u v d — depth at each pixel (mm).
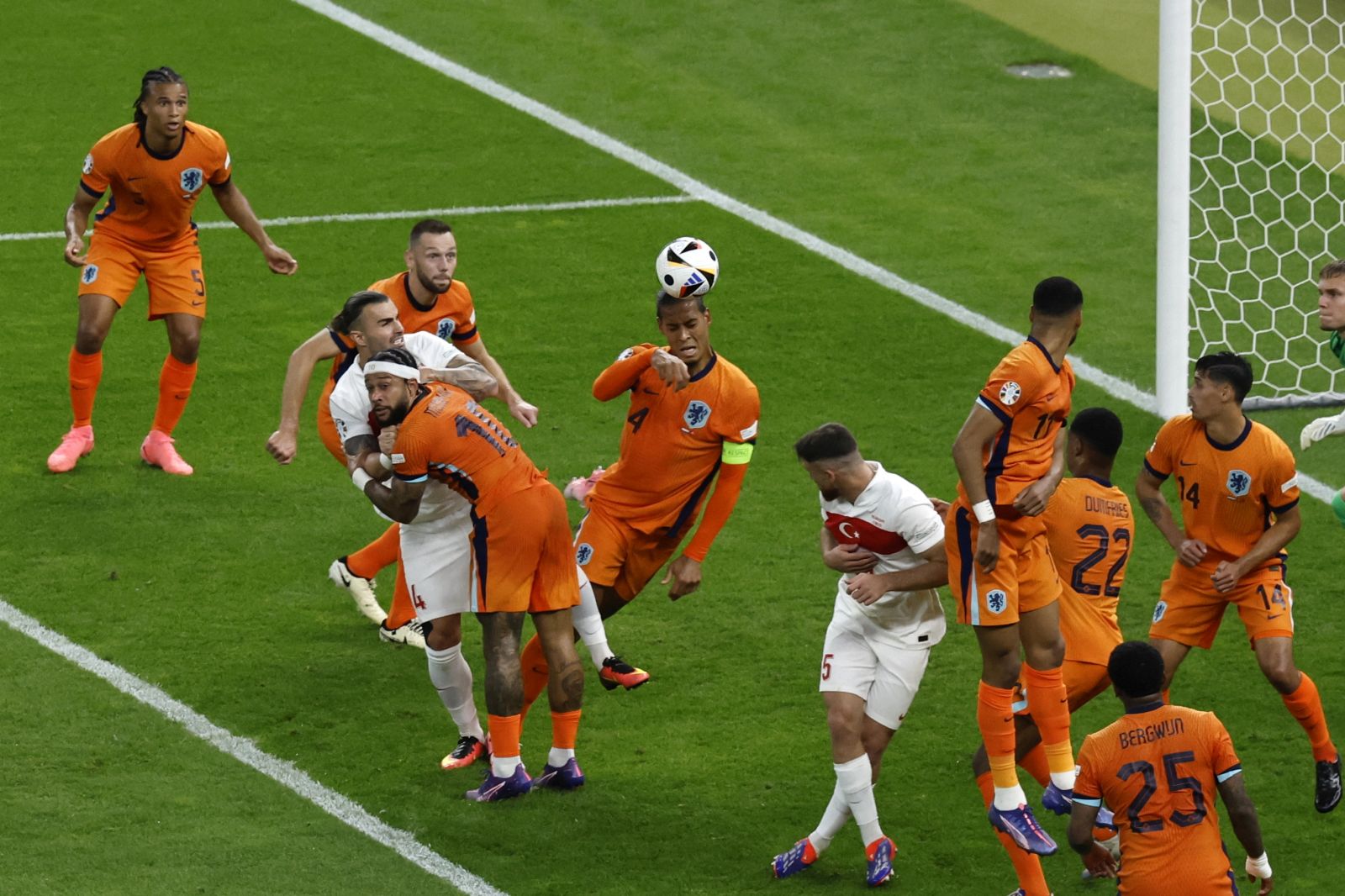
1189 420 27812
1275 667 26750
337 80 58688
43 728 28297
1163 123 39406
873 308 45594
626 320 44688
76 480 36781
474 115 56688
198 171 35750
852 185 53062
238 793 26812
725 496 28156
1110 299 46688
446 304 31031
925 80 60000
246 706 29328
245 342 43031
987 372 42344
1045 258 48812
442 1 65312
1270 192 51812
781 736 28875
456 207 50781
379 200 51000
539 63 60656
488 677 26375
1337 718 29281
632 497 28391
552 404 40625
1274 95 55875
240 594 32906
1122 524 26672
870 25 63781
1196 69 57094
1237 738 28812
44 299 44750
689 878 25125
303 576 33719
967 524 24109
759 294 46250
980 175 53844
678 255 27109
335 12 63719
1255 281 47875
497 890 24656
